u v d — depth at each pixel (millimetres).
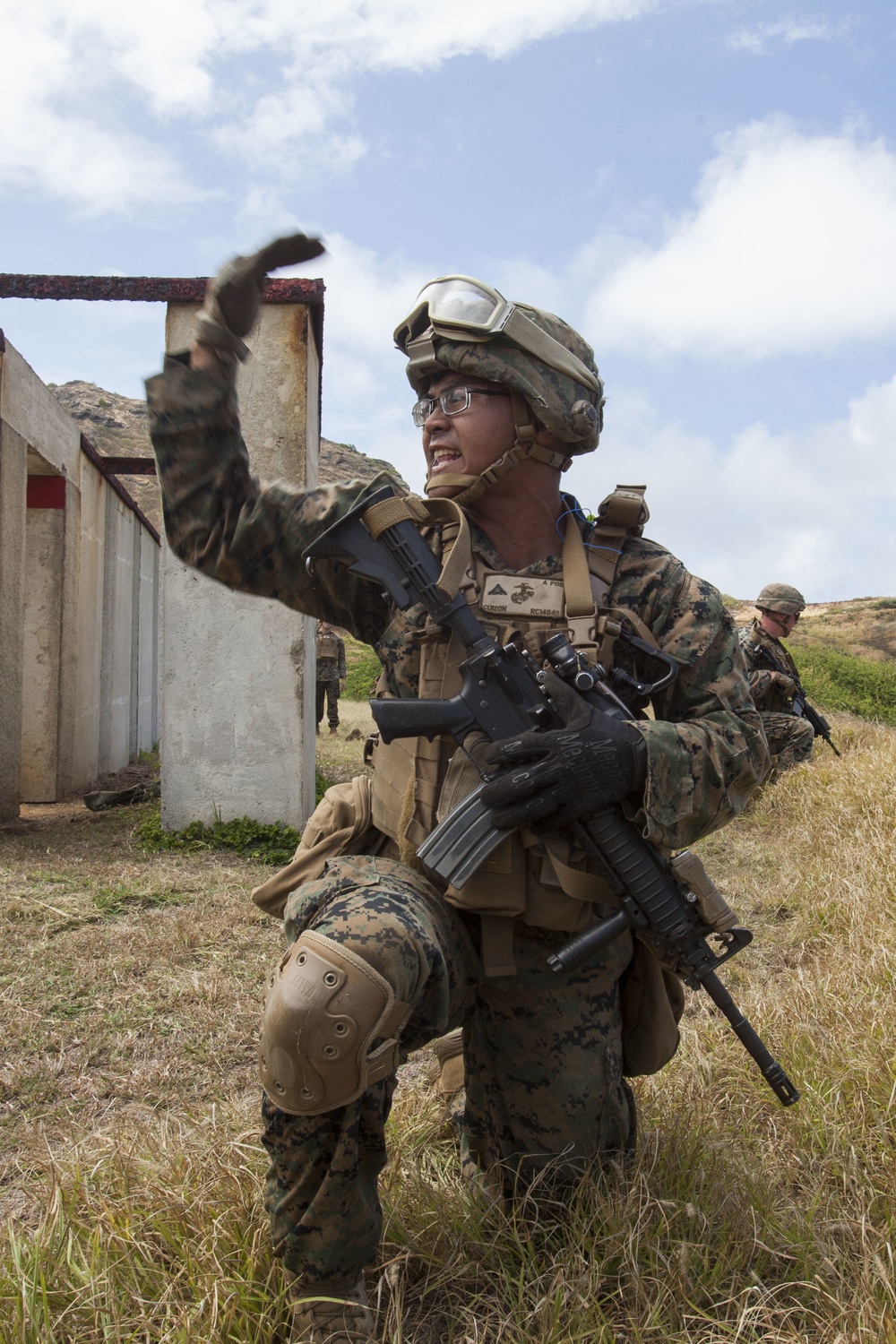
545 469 2010
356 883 1782
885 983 3209
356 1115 1582
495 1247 1896
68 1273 1772
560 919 1908
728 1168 2135
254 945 4227
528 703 1836
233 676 6445
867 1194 2082
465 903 1860
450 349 1906
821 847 5602
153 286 6219
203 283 6238
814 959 3768
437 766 1920
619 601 1968
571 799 1781
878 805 5879
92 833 6918
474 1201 2025
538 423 1947
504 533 2014
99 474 10562
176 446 1901
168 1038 3262
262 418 6262
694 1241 1894
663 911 1853
